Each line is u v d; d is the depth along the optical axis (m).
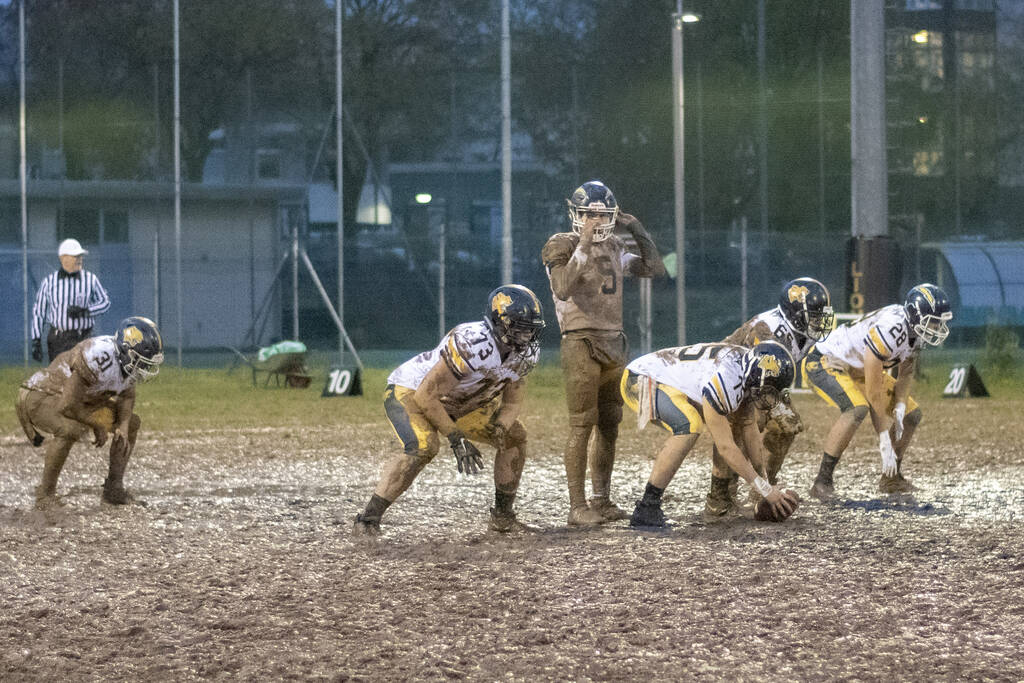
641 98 86.56
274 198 87.06
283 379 66.06
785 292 23.64
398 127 87.38
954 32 91.19
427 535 21.64
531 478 28.66
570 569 18.73
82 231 84.94
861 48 49.72
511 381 21.00
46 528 22.34
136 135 86.69
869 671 13.78
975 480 27.77
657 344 80.50
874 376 24.67
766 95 86.81
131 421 25.44
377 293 85.69
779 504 22.19
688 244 83.81
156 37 86.44
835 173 86.50
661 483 22.31
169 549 20.55
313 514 23.89
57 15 85.50
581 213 22.64
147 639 15.24
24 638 15.33
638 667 14.01
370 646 14.87
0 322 78.62
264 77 87.69
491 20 86.81
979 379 51.84
